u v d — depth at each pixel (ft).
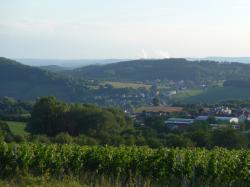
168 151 62.34
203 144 153.89
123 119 214.69
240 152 65.10
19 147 69.56
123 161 63.00
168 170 60.39
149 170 61.52
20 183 55.11
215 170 59.21
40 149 67.87
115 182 56.13
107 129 203.21
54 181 55.98
